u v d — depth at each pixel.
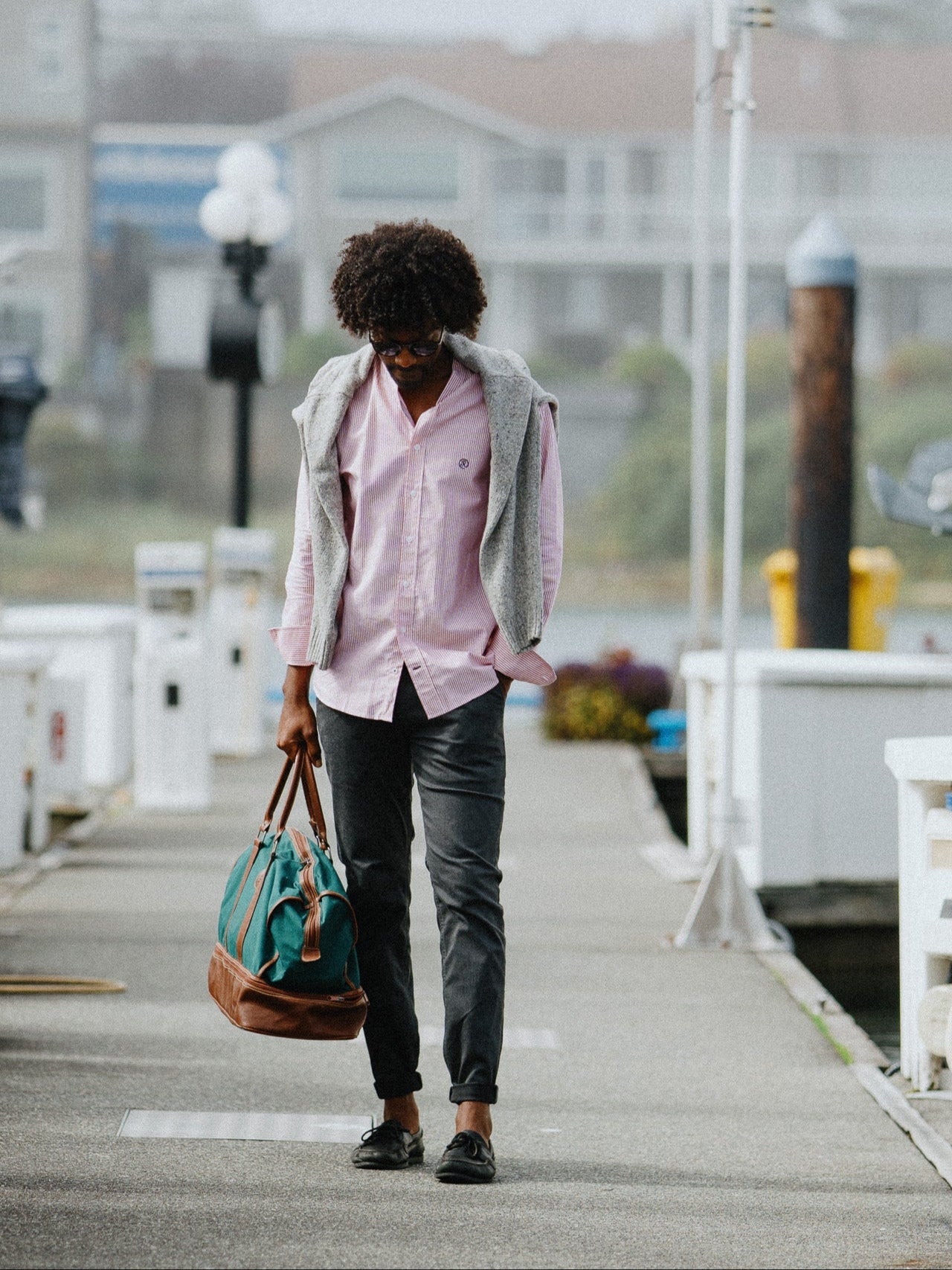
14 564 165.25
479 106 182.50
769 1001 20.47
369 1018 13.82
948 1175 14.17
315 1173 13.75
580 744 47.97
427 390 13.44
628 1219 13.03
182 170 192.00
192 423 170.25
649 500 164.88
